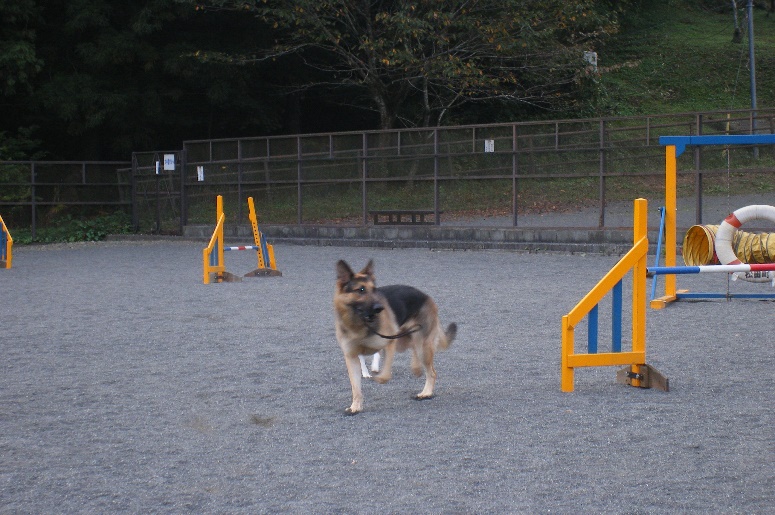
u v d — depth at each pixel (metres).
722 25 50.84
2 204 27.08
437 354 8.66
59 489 4.93
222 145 25.95
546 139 20.67
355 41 30.98
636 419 6.13
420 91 33.16
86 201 28.14
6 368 8.26
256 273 16.14
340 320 6.45
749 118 18.89
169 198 27.25
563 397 6.83
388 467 5.18
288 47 29.03
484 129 21.48
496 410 6.46
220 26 31.83
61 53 31.70
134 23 29.30
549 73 31.80
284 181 24.66
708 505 4.46
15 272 17.92
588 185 20.39
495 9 28.95
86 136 32.88
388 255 20.42
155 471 5.22
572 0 29.08
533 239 20.55
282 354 8.76
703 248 13.00
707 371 7.66
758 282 13.78
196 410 6.65
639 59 44.12
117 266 18.95
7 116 32.50
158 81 31.77
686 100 39.50
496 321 10.58
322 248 22.86
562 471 5.03
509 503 4.54
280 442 5.77
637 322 7.12
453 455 5.39
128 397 7.09
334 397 7.00
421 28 26.88
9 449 5.71
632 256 7.05
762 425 5.92
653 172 19.17
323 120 37.47
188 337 9.83
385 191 23.16
